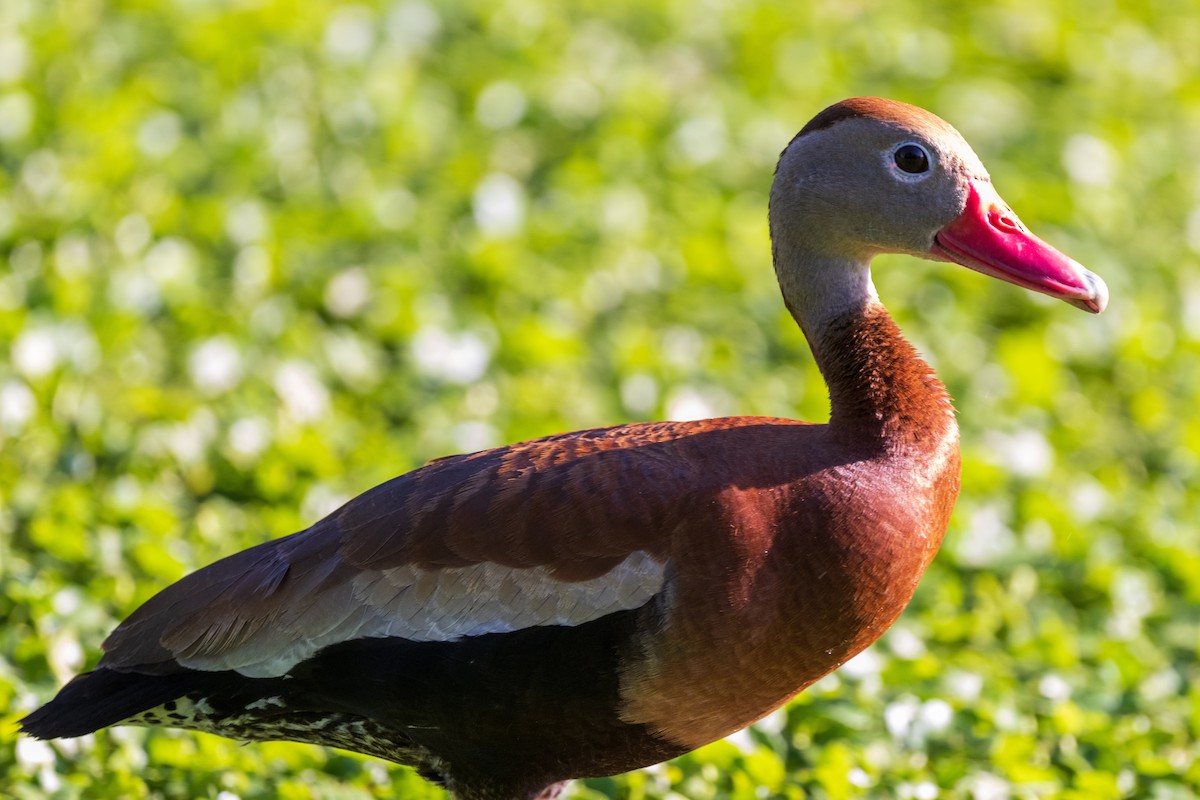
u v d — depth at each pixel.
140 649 7.54
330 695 7.42
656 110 16.67
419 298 12.99
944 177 7.89
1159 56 20.78
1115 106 19.08
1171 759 9.38
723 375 12.90
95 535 10.16
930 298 14.47
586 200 14.71
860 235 7.94
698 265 14.23
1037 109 18.55
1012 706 9.65
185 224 13.50
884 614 7.38
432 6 18.05
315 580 7.33
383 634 7.24
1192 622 10.93
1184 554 11.41
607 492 7.19
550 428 11.70
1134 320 14.56
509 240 13.98
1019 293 14.78
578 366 12.80
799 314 8.12
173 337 12.30
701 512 7.12
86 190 13.48
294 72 16.02
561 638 7.14
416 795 8.55
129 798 8.32
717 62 18.47
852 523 7.21
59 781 8.34
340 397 12.16
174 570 9.90
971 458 11.92
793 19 19.27
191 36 16.27
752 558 7.09
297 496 10.93
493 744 7.41
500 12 18.22
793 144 8.08
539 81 16.88
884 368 7.70
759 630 7.14
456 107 16.55
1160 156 18.06
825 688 9.30
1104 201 16.53
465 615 7.18
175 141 14.62
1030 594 11.14
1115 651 10.20
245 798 8.36
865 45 19.12
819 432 7.64
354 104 15.71
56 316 11.76
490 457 7.57
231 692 7.50
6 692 8.59
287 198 14.52
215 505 10.89
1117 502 12.27
